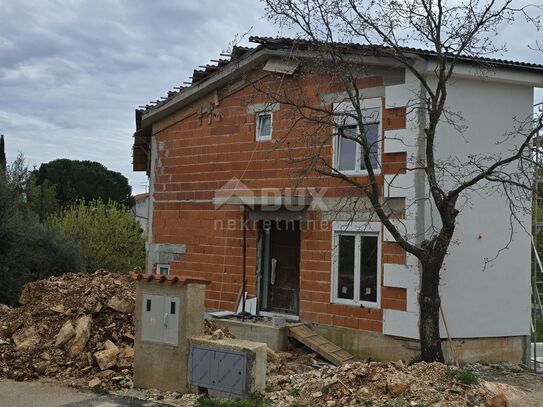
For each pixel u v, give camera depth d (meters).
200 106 13.60
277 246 12.54
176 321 7.46
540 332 14.16
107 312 9.60
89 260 27.91
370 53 10.31
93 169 52.59
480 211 10.61
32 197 36.56
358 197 10.64
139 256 29.84
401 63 10.16
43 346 8.99
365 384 6.74
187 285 7.40
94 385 7.81
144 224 38.66
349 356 10.58
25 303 10.61
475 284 10.50
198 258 13.38
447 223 8.63
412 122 10.30
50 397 7.32
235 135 12.90
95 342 8.98
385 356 10.38
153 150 14.66
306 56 11.31
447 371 7.04
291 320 11.71
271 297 12.52
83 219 28.88
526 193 10.22
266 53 11.88
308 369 9.66
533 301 11.39
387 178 10.58
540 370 10.80
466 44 8.73
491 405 6.39
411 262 10.11
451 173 9.83
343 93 11.20
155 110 14.15
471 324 10.43
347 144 11.26
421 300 8.99
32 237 17.88
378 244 10.63
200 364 7.21
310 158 10.05
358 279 10.91
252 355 6.91
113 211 29.91
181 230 13.80
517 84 11.02
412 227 10.16
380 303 10.52
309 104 11.62
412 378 6.79
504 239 10.81
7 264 16.36
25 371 8.38
